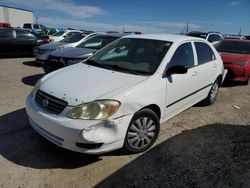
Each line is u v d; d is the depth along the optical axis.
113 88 3.34
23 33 12.62
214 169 3.40
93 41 8.41
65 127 3.05
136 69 3.91
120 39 4.83
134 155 3.62
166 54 4.07
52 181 3.03
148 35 4.76
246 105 6.12
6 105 5.28
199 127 4.68
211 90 5.66
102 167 3.32
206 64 5.14
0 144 3.73
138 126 3.53
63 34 15.91
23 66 10.14
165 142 4.03
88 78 3.64
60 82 3.57
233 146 4.02
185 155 3.69
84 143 3.07
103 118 3.08
